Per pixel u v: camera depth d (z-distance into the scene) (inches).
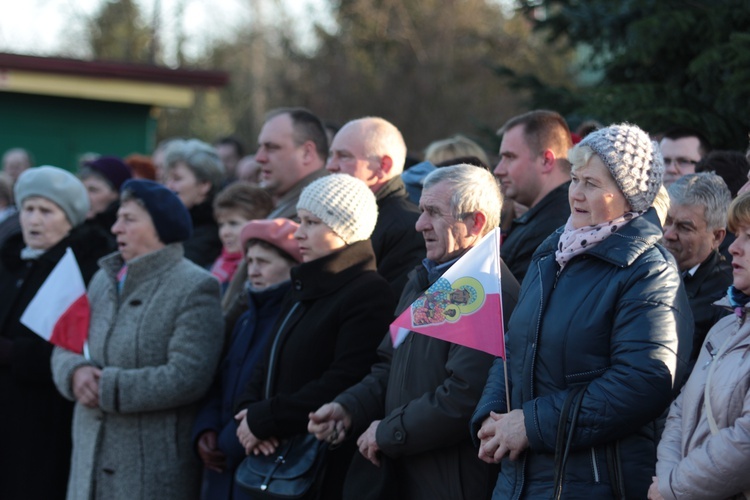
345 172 375.9
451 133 1413.6
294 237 330.3
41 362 394.9
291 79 1643.7
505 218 410.0
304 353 319.9
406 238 365.4
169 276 374.6
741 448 210.5
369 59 1524.4
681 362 235.3
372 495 283.0
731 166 351.6
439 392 273.7
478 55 1462.8
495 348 260.5
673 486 219.9
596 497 234.4
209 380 367.6
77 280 383.9
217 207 449.4
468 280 267.3
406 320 269.7
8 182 696.4
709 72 478.6
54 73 956.6
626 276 238.4
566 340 241.3
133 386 357.1
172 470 366.0
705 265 295.1
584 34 580.1
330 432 296.5
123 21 2030.0
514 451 242.7
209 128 1977.1
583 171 246.8
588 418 231.6
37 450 398.9
